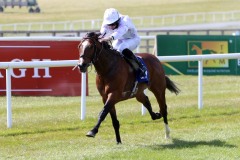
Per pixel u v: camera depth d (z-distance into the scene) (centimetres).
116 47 2195
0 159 1934
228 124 2561
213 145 2123
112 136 2331
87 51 2030
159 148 2086
